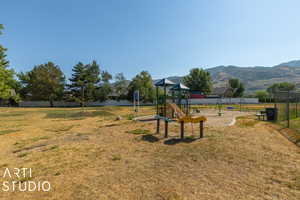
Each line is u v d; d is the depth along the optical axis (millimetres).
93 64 44844
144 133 7098
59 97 42812
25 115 18609
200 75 53875
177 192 2689
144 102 44812
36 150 5535
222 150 4500
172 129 7559
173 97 13219
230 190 2701
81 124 10945
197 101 39438
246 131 6574
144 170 3617
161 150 4934
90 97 41188
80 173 3613
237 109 21188
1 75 15297
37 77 41438
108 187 2955
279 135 6051
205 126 7895
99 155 4746
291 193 2555
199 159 4062
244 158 3951
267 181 2941
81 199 2625
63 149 5426
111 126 9188
